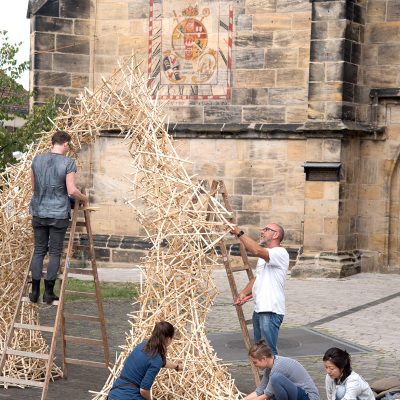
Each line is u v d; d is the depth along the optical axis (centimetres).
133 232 2623
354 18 2377
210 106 2562
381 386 1078
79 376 1270
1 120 2381
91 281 2283
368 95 2438
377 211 2445
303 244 2367
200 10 2562
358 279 2300
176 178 1061
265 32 2500
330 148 2333
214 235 1078
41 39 2631
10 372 1212
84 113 1187
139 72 1198
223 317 1762
